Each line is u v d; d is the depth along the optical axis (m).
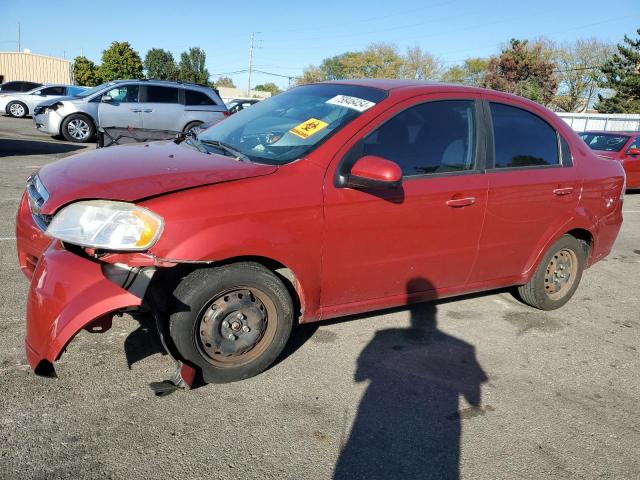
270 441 2.64
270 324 3.12
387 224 3.35
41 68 43.28
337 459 2.55
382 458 2.59
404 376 3.37
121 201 2.65
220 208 2.79
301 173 3.08
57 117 14.08
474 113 3.85
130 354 3.31
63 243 2.79
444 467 2.57
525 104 4.20
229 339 2.99
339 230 3.17
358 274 3.35
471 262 3.88
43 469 2.31
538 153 4.18
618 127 31.42
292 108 3.83
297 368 3.34
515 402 3.19
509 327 4.27
